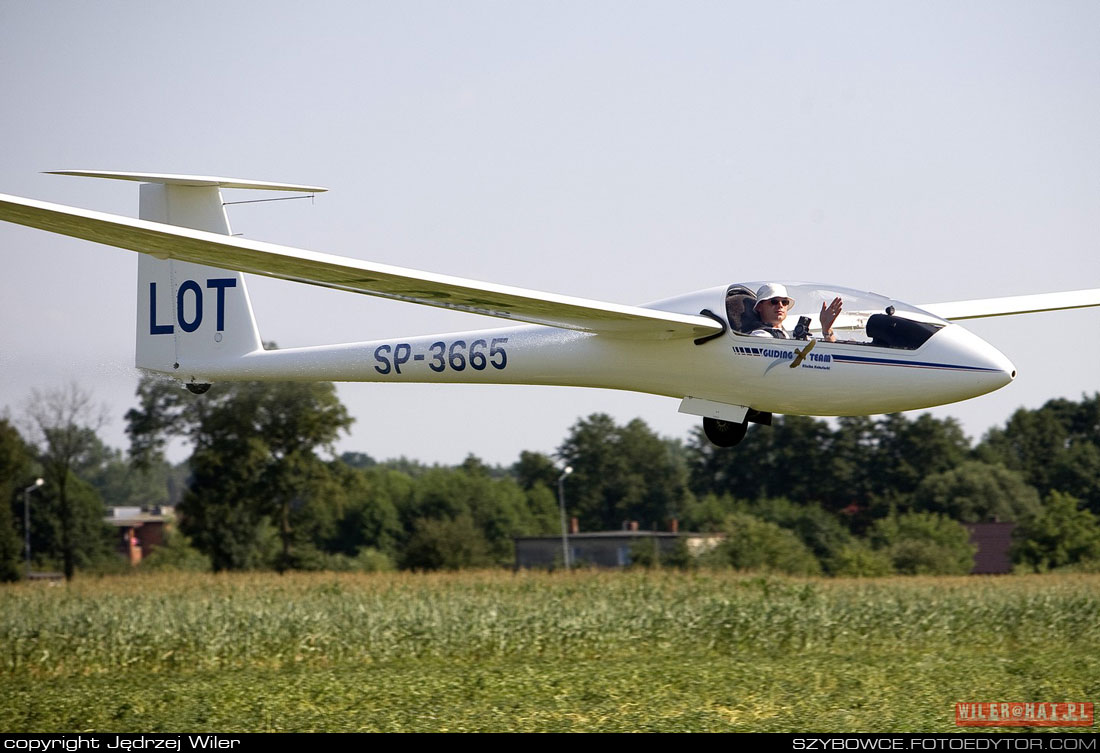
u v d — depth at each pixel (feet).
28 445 563.89
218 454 516.73
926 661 173.88
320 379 166.50
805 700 133.90
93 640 192.24
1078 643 202.49
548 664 179.01
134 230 122.01
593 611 213.66
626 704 132.77
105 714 131.85
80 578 418.51
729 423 145.07
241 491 526.57
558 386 152.46
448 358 155.43
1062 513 564.71
